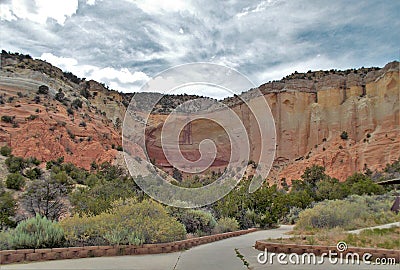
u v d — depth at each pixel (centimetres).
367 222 1711
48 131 6806
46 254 886
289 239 1174
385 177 5400
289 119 9800
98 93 10400
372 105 9262
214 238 1570
